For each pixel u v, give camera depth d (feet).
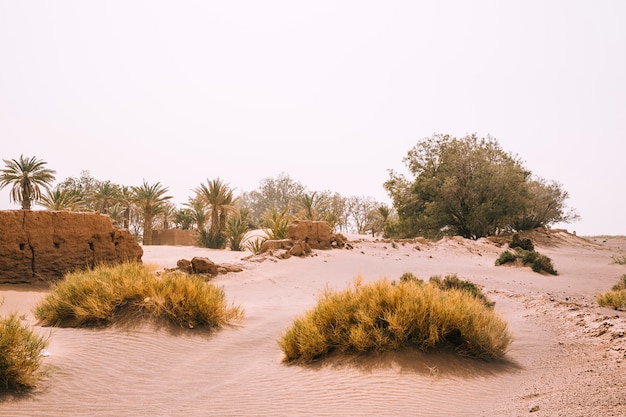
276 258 76.07
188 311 32.19
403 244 109.50
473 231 153.99
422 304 24.89
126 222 216.54
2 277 46.50
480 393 18.97
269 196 330.75
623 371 19.06
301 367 23.85
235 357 26.91
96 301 31.01
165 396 19.16
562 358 24.75
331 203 269.64
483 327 24.95
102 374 21.56
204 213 170.50
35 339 21.03
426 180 158.51
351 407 17.30
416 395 18.52
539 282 72.90
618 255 133.90
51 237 50.57
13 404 17.17
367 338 23.66
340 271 72.74
